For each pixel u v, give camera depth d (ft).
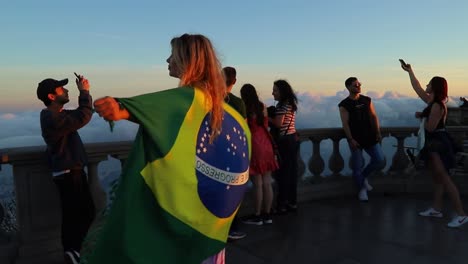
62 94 9.53
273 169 14.25
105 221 5.43
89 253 5.48
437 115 14.23
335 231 13.66
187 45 5.50
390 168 20.72
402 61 16.06
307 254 11.51
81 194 9.84
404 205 17.34
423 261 10.92
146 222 5.03
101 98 4.43
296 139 15.78
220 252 5.83
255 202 14.44
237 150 5.72
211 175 5.30
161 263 5.09
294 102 15.39
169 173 4.94
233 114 5.97
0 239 10.50
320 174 19.10
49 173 10.72
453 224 14.01
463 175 19.42
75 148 9.67
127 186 4.97
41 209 10.63
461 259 11.05
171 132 4.89
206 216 5.35
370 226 14.25
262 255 11.46
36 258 10.50
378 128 17.98
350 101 18.04
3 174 10.11
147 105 4.73
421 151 14.94
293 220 15.06
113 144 11.61
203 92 5.37
